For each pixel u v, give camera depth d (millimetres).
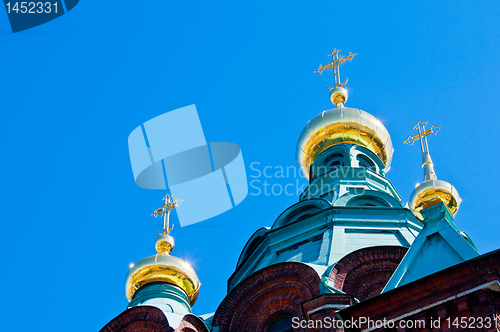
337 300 30922
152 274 40469
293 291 35281
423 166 37719
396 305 25078
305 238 39875
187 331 35250
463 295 24234
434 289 24812
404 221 40188
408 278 26734
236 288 36812
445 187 33906
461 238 27625
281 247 40250
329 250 36938
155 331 35250
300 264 35344
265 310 35688
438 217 29281
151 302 38656
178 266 40688
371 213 40875
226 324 35969
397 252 35219
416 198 34062
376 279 34656
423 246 28062
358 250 35250
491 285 24062
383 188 47156
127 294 41188
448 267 24875
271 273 36062
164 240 44500
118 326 35906
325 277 34094
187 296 40625
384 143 51312
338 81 57156
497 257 24500
